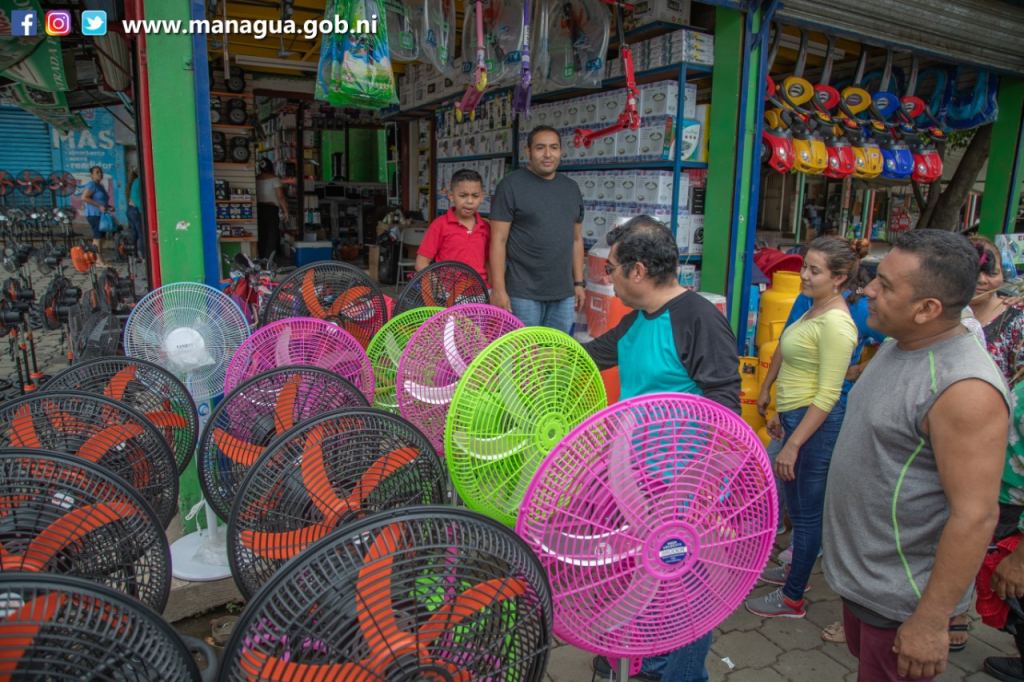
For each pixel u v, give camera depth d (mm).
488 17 4297
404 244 9305
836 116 5594
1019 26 5883
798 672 2812
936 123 6297
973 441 1581
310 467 1812
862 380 1918
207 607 3086
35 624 1082
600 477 1431
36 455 1675
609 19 4590
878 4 5000
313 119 12102
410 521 1278
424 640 1232
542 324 4352
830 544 1973
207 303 3064
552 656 2895
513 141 6527
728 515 1585
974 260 1640
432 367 2496
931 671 1658
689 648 2131
